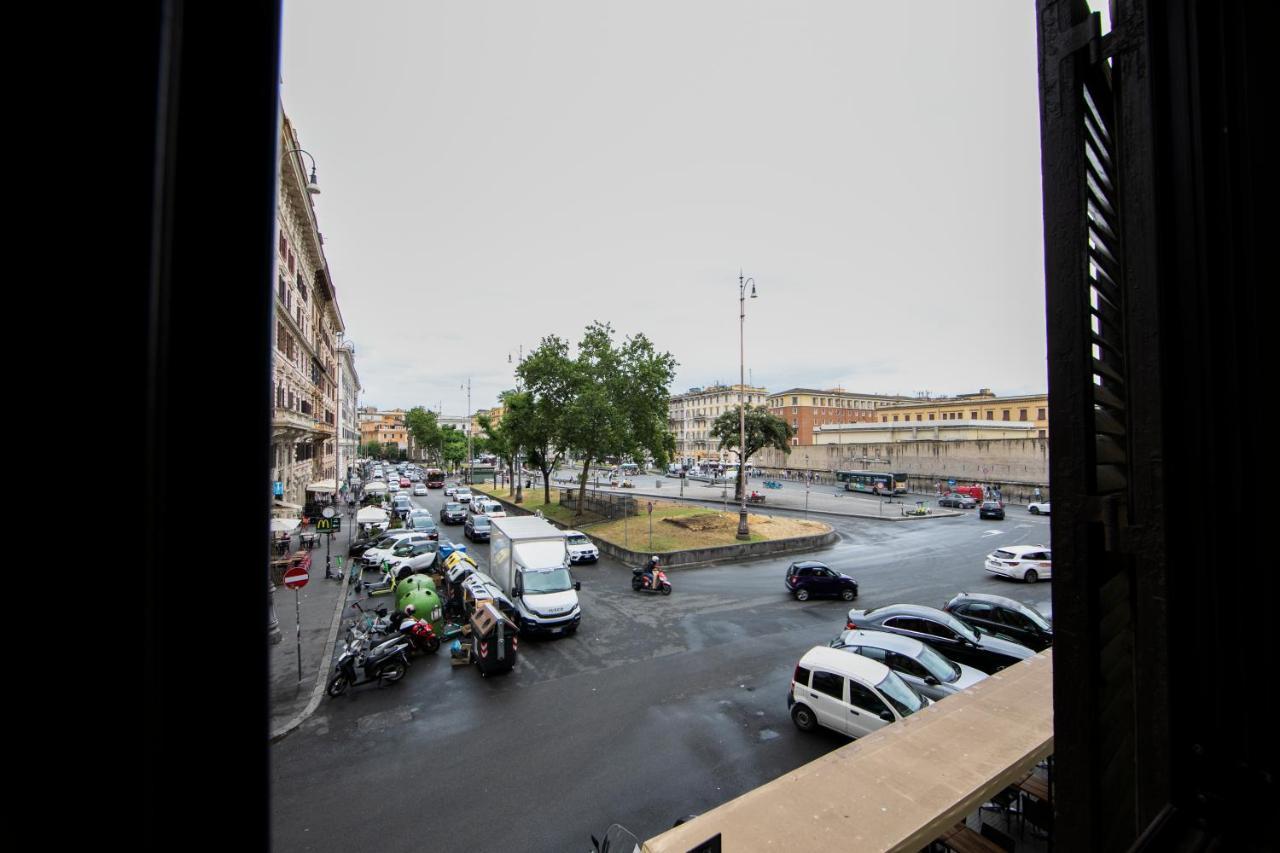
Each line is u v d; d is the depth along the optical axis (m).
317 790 8.02
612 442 33.81
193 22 0.76
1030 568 20.45
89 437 0.59
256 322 0.77
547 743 9.23
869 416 91.62
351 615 16.38
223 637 0.73
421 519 30.56
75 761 0.61
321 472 44.03
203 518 0.72
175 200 0.71
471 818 7.40
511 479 51.34
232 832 0.75
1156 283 2.11
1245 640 1.95
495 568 18.62
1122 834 2.24
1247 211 1.99
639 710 10.39
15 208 0.56
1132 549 2.16
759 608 17.28
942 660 10.20
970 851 6.04
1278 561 1.94
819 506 43.50
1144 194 2.16
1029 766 5.71
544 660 13.02
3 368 0.55
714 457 111.81
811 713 9.48
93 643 0.60
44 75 0.58
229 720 0.74
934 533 31.89
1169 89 2.11
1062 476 2.34
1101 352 2.55
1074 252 2.31
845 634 11.19
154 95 0.66
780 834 4.73
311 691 11.23
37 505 0.57
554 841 6.99
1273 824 1.85
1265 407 1.96
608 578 21.66
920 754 5.73
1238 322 1.99
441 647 13.88
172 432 0.70
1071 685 2.25
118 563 0.62
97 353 0.60
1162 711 2.10
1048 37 2.45
